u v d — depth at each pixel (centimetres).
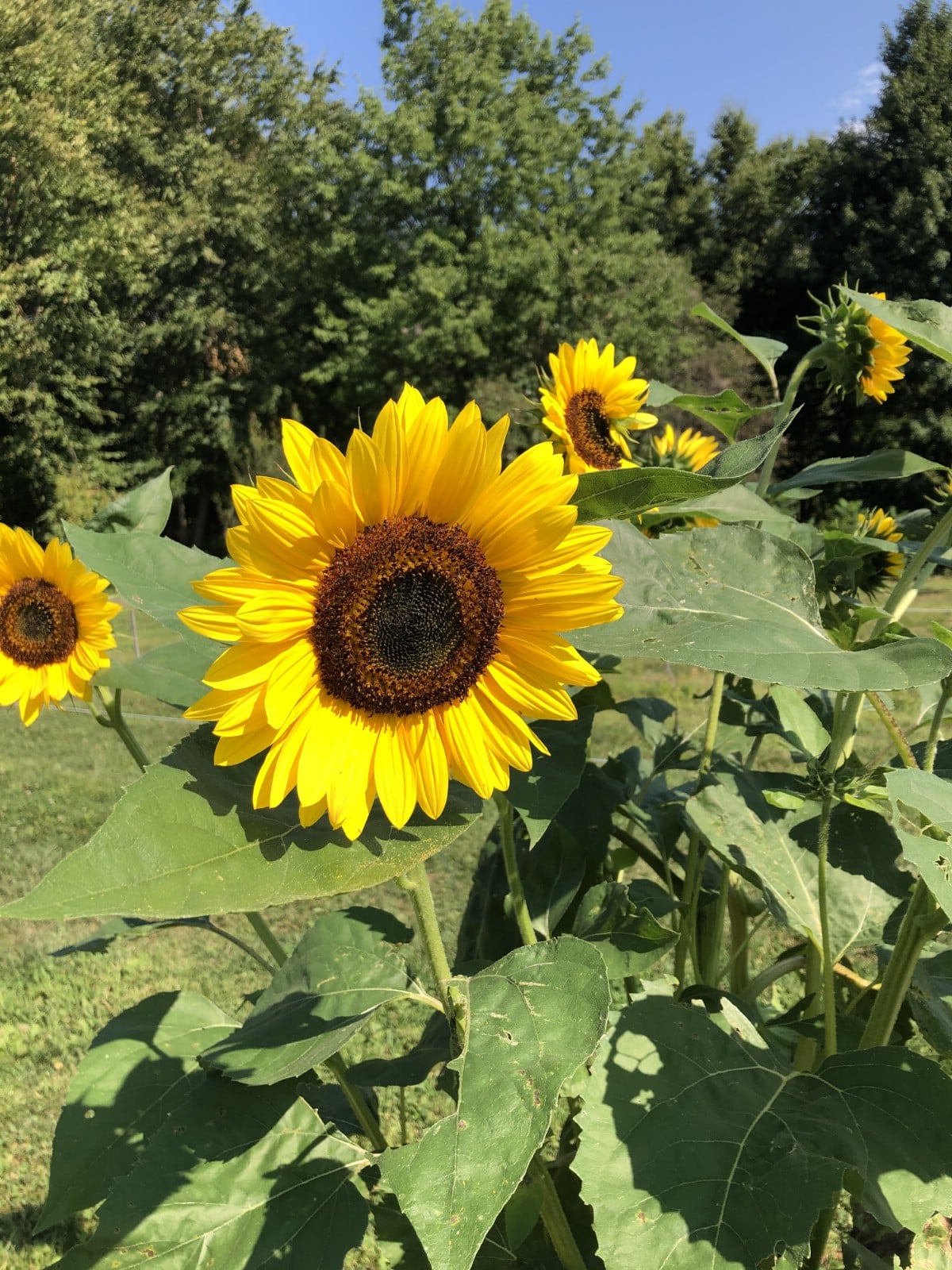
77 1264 148
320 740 123
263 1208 154
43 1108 392
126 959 505
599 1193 134
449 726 129
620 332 2441
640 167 2688
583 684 131
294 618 124
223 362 2722
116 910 99
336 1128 165
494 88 2486
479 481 126
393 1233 185
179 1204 153
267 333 2734
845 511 349
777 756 661
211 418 2642
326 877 113
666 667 1114
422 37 2509
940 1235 161
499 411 2316
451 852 616
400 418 122
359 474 122
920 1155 137
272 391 2714
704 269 3284
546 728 158
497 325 2420
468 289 2459
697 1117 142
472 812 131
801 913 179
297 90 2886
